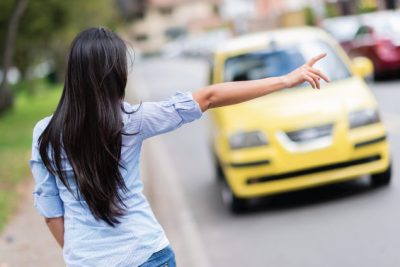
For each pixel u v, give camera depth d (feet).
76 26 120.06
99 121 10.21
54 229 10.78
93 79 10.30
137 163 10.64
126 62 10.60
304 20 159.74
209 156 48.49
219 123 31.35
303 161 28.55
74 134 10.22
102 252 10.35
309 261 22.76
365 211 27.50
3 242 28.55
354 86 31.07
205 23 375.45
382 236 24.14
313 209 29.27
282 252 24.18
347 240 24.35
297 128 28.81
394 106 53.16
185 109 10.75
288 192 33.22
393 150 37.81
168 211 33.68
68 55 10.50
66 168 10.35
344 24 93.15
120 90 10.55
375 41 70.23
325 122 28.86
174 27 384.06
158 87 118.93
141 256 10.40
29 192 39.29
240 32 163.43
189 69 165.07
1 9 84.38
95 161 10.21
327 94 30.50
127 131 10.43
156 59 304.91
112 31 10.71
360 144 28.86
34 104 107.76
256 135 29.09
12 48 84.23
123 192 10.39
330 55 33.22
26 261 25.50
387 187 30.58
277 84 11.09
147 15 383.04
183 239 28.04
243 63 33.55
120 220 10.36
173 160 49.34
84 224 10.38
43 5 91.86
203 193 36.52
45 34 100.22
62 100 10.60
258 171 28.86
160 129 10.66
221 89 10.93
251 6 164.35
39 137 10.51
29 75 126.72
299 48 33.55
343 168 29.12
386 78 73.31
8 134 66.85
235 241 26.48
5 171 44.91
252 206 31.78
